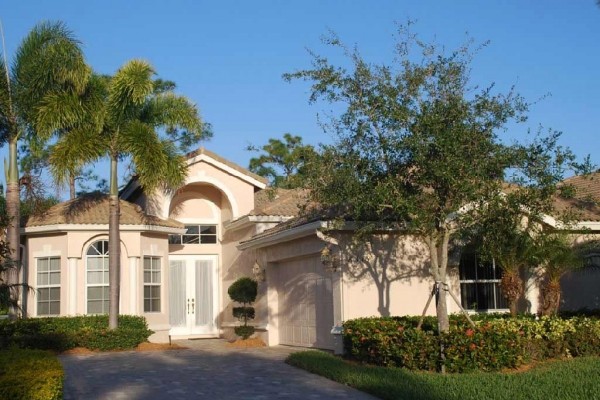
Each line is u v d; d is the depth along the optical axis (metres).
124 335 20.03
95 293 21.95
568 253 16.77
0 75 20.80
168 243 24.31
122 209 22.73
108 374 14.47
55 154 19.28
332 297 17.94
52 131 19.45
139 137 19.72
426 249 18.12
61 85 20.38
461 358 13.33
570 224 16.88
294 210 22.95
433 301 18.05
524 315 17.28
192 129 21.52
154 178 19.64
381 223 15.02
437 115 13.16
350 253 17.22
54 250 21.88
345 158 13.82
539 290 18.81
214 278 26.02
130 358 17.48
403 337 13.82
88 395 12.02
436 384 11.79
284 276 21.11
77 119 19.62
